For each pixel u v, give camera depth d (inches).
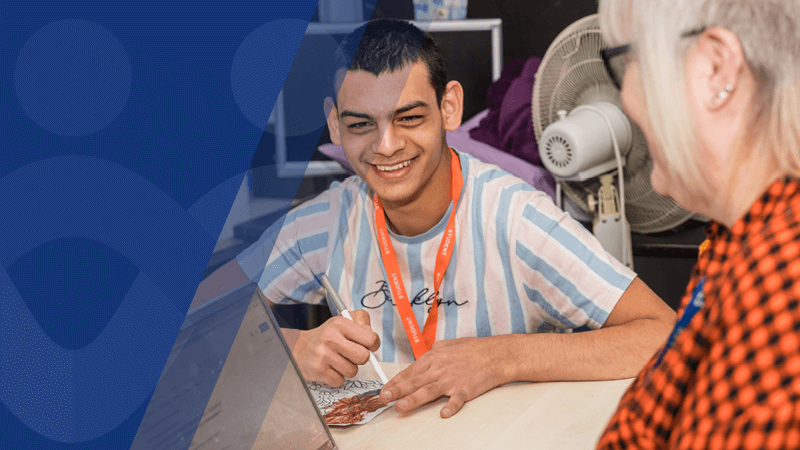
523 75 77.0
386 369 34.8
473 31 79.7
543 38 97.0
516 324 42.5
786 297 11.2
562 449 25.5
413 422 28.7
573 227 40.5
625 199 65.9
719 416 11.1
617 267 39.0
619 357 33.6
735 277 12.4
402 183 36.0
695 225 70.4
